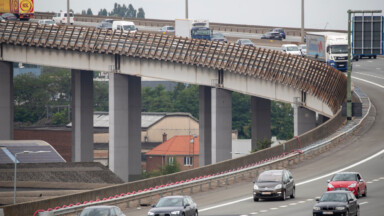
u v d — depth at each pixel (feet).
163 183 489.26
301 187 488.85
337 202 356.59
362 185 433.07
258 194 433.48
